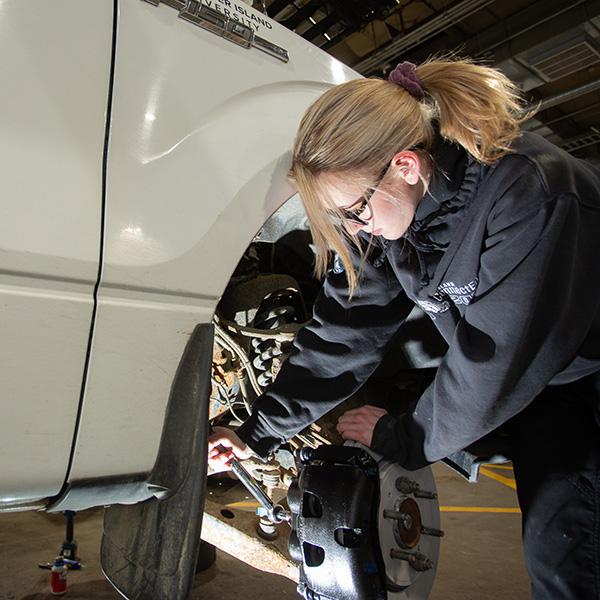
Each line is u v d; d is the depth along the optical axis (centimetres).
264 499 120
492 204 92
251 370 120
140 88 85
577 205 88
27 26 75
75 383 77
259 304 129
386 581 107
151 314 84
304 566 113
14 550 225
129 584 94
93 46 81
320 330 121
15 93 73
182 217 87
